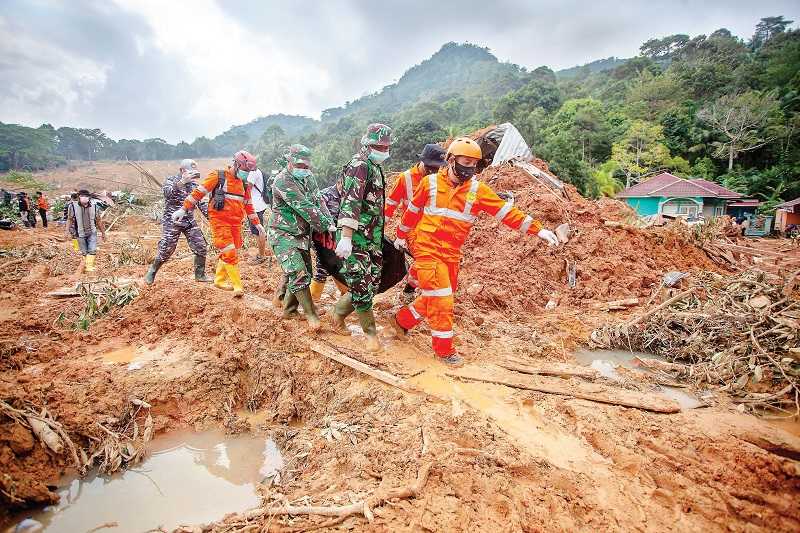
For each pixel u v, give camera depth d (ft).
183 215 20.45
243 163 20.58
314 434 12.50
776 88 168.14
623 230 29.09
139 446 12.55
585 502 9.20
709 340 18.04
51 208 80.02
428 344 16.53
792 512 9.12
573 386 14.20
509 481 9.55
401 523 8.45
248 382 15.56
